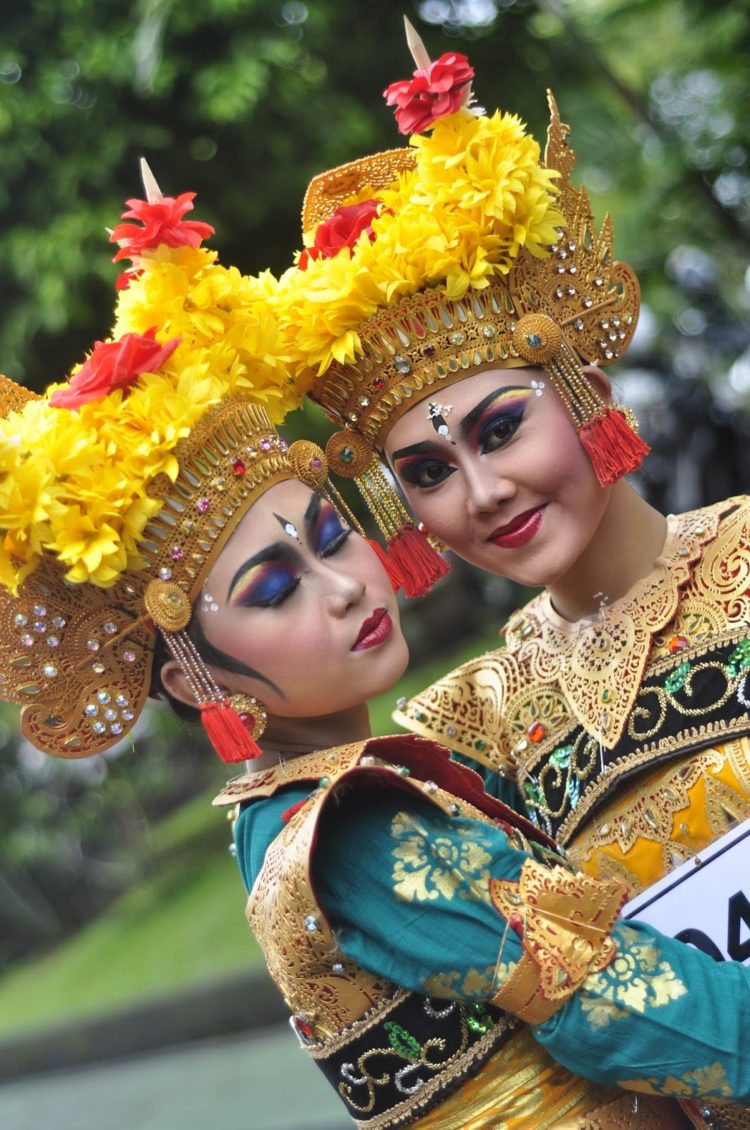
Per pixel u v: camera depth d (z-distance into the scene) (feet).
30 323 24.00
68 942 41.06
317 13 22.98
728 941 8.23
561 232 8.83
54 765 38.68
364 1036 7.25
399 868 7.02
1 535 7.29
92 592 7.57
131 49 22.21
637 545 9.14
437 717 9.93
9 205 23.54
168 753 41.42
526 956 6.78
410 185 8.76
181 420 7.29
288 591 7.46
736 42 20.31
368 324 8.59
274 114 23.50
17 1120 27.30
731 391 34.73
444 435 8.54
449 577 42.16
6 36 22.81
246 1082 24.38
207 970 28.94
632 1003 6.77
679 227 24.63
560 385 8.60
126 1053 29.32
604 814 8.92
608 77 24.45
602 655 9.10
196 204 23.81
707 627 8.82
